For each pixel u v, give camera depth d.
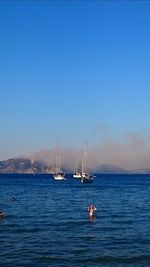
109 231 51.19
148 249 40.66
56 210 75.25
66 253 38.59
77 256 37.50
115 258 36.97
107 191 141.75
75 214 68.94
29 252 38.75
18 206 82.19
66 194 122.31
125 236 47.66
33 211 73.06
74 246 41.72
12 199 99.69
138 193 131.88
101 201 98.19
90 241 44.44
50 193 126.06
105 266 34.47
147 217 66.06
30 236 47.03
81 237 46.75
